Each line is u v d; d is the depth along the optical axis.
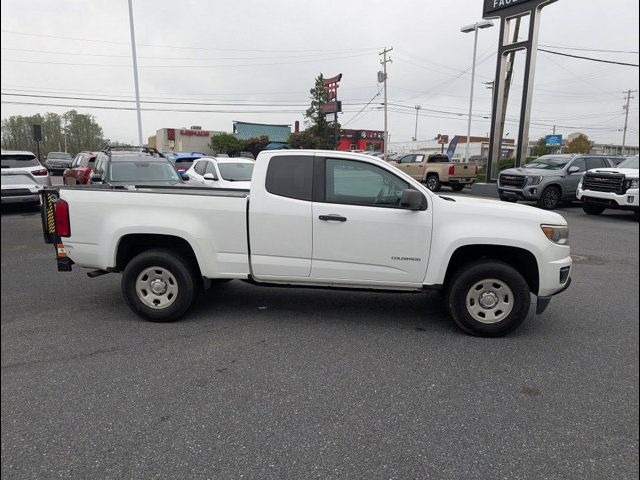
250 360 4.05
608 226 12.63
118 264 5.03
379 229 4.63
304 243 4.73
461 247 4.68
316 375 3.78
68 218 4.91
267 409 3.27
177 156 21.89
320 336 4.62
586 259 8.58
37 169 15.58
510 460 2.76
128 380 3.66
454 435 2.99
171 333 4.65
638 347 4.46
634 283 6.87
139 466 2.66
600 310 5.60
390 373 3.84
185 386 3.57
